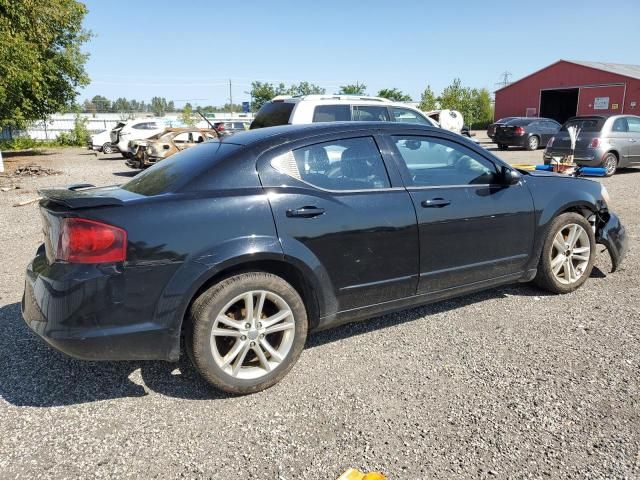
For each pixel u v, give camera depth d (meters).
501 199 4.09
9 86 19.33
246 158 3.19
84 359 2.76
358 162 3.55
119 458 2.52
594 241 4.71
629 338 3.71
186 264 2.85
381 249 3.48
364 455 2.51
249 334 3.06
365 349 3.67
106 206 2.78
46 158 24.33
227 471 2.42
